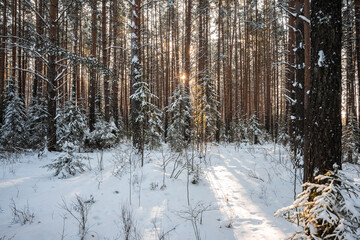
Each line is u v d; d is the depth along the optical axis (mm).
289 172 6734
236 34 21078
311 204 2461
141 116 8211
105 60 12352
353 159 11773
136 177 5730
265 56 22641
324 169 2979
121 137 16359
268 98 20438
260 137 17391
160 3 20344
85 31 19656
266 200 4602
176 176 5832
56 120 11641
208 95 11195
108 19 16344
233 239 3076
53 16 9789
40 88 15617
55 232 3207
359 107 13438
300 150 7824
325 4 3098
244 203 4426
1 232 3098
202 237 3127
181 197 4645
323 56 3084
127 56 23000
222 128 19672
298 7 8078
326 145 3002
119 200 4461
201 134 9953
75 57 9227
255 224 3527
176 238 3104
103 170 6750
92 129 12672
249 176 6395
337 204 2344
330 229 2492
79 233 3199
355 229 2146
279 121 26688
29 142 12664
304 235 2648
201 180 5781
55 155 9242
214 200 4555
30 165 7723
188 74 10812
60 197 4637
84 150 11031
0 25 16000
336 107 3039
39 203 4312
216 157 9422
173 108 12250
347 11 12617
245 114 20516
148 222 3588
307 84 5973
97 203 4320
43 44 8797
